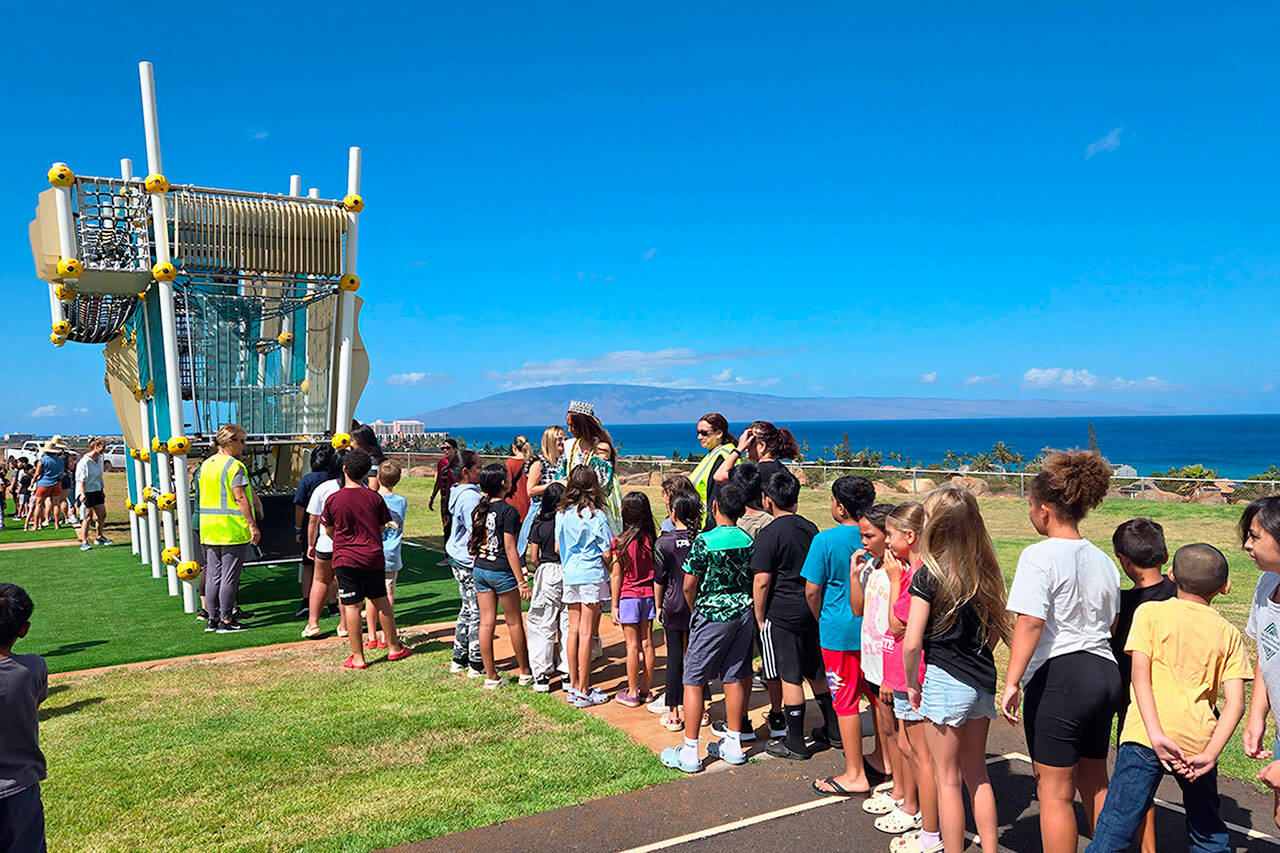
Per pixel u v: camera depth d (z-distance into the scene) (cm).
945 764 348
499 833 413
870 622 427
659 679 682
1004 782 471
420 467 3141
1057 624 330
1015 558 1255
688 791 462
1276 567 312
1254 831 408
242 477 841
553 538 636
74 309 1118
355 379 987
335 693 636
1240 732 549
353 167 956
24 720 301
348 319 973
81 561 1282
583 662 605
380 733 548
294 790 462
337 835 411
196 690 644
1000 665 710
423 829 416
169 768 492
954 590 341
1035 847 395
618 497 721
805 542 498
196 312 967
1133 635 338
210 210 874
